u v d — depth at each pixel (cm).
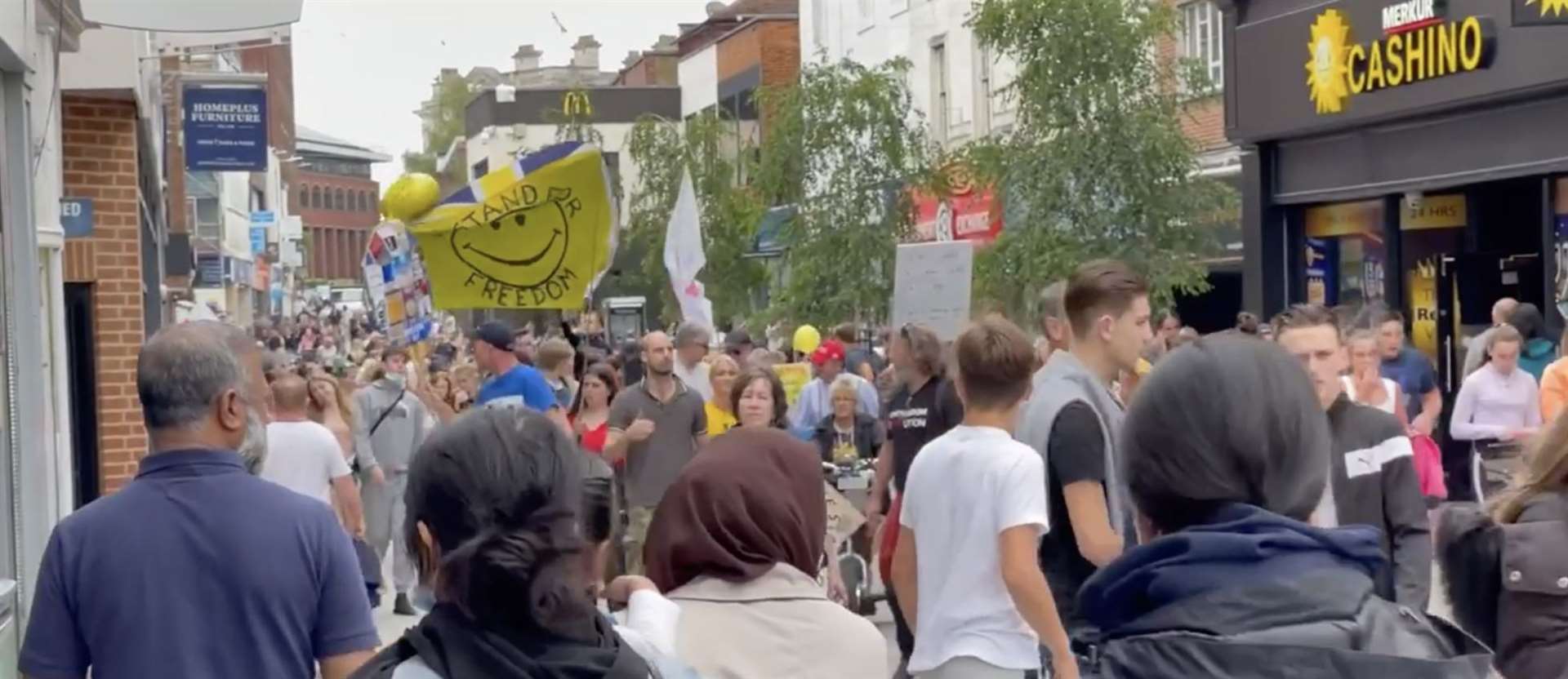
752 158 2802
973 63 3262
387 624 1324
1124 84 2039
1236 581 317
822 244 2489
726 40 5141
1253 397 329
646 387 1162
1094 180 2014
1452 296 1908
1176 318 1950
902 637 850
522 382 1236
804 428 1449
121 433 1374
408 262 1611
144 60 1481
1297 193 2133
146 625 430
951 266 1478
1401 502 636
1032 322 1988
